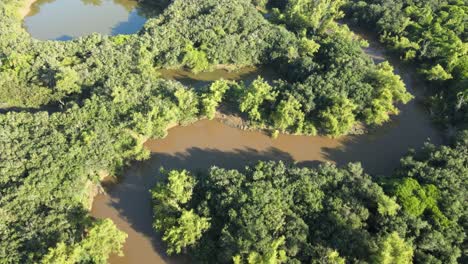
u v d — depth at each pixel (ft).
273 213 233.55
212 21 417.69
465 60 382.83
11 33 391.24
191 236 231.50
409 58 421.59
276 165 271.90
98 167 276.00
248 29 416.67
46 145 267.59
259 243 218.18
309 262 223.51
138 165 300.20
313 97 326.65
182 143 322.34
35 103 336.70
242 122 338.34
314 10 449.89
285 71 392.06
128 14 519.19
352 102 330.95
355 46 392.27
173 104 325.21
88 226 246.88
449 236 227.61
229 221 236.02
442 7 483.92
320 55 396.78
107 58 361.10
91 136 278.67
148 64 364.38
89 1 550.36
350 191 250.57
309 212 240.73
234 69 405.39
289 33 414.82
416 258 221.66
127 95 319.06
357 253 222.28
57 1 544.62
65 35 463.83
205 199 250.78
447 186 252.21
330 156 318.65
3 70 346.95
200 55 388.16
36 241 223.51
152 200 267.59
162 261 241.14
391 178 273.33
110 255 241.55
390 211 230.89
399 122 354.33
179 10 440.04
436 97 369.09
